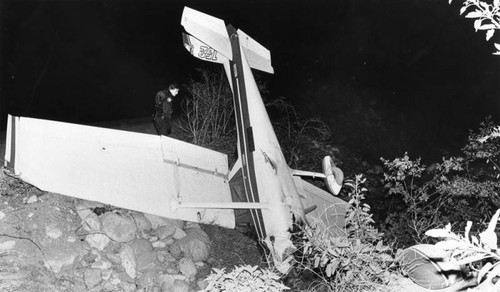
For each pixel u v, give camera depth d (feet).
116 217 26.81
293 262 26.08
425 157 57.21
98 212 26.96
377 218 39.65
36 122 26.18
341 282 19.83
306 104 57.77
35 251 23.77
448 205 34.19
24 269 22.99
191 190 30.35
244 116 32.35
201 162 31.94
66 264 24.13
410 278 19.15
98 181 26.94
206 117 38.63
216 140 38.55
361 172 48.37
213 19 33.94
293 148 42.34
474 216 32.04
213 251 29.60
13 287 22.18
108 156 27.99
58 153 26.25
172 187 29.53
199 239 28.84
